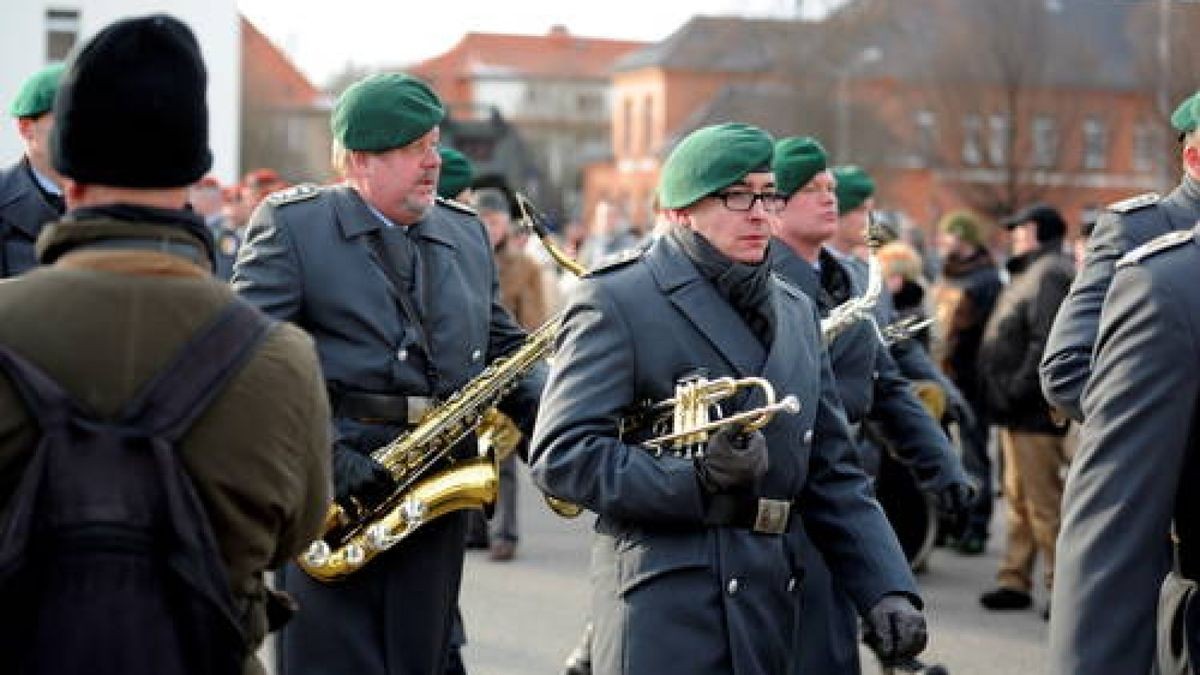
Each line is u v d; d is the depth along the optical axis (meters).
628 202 158.75
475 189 21.17
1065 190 108.88
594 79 169.25
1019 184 106.25
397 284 10.37
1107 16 124.94
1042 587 19.44
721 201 8.73
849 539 8.84
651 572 8.52
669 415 8.70
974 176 106.38
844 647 10.72
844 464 9.05
